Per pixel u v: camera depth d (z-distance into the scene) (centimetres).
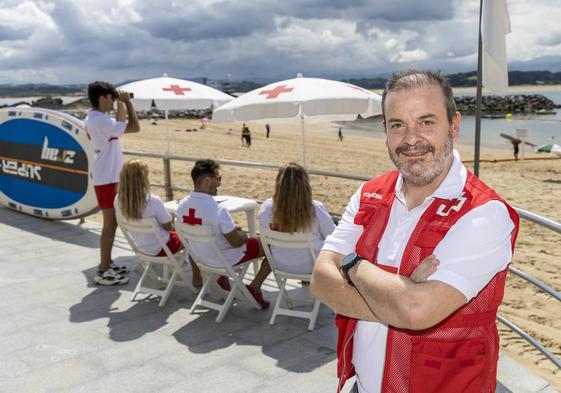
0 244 687
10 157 830
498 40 420
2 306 488
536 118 7400
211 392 341
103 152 543
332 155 2938
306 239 424
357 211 177
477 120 444
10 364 381
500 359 376
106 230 541
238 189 1482
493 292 150
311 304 484
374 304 145
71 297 510
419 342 153
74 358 388
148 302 496
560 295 310
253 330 433
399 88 153
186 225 449
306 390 342
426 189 159
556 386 417
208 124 5953
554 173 2039
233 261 463
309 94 514
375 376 166
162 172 1811
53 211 786
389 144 158
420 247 151
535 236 967
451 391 151
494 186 1714
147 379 358
